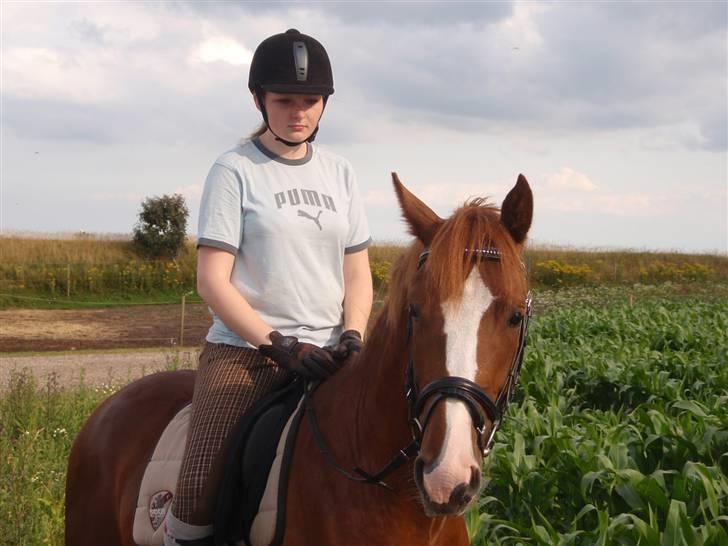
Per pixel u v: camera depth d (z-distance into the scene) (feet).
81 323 75.05
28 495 18.92
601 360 29.94
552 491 17.26
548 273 104.83
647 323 44.80
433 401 7.70
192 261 102.63
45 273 91.91
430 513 7.41
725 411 21.34
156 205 104.58
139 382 13.14
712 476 16.16
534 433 19.51
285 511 9.25
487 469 17.61
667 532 13.17
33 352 57.11
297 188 10.21
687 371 30.19
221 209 9.98
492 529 15.33
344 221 10.36
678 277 110.01
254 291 10.08
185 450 9.96
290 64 10.00
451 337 7.79
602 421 21.49
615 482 15.81
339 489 8.87
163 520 10.37
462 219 8.18
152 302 91.61
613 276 109.40
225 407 9.83
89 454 12.57
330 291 10.28
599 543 13.53
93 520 12.26
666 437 18.72
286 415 9.78
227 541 9.86
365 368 9.31
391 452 8.74
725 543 13.46
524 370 27.81
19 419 29.30
